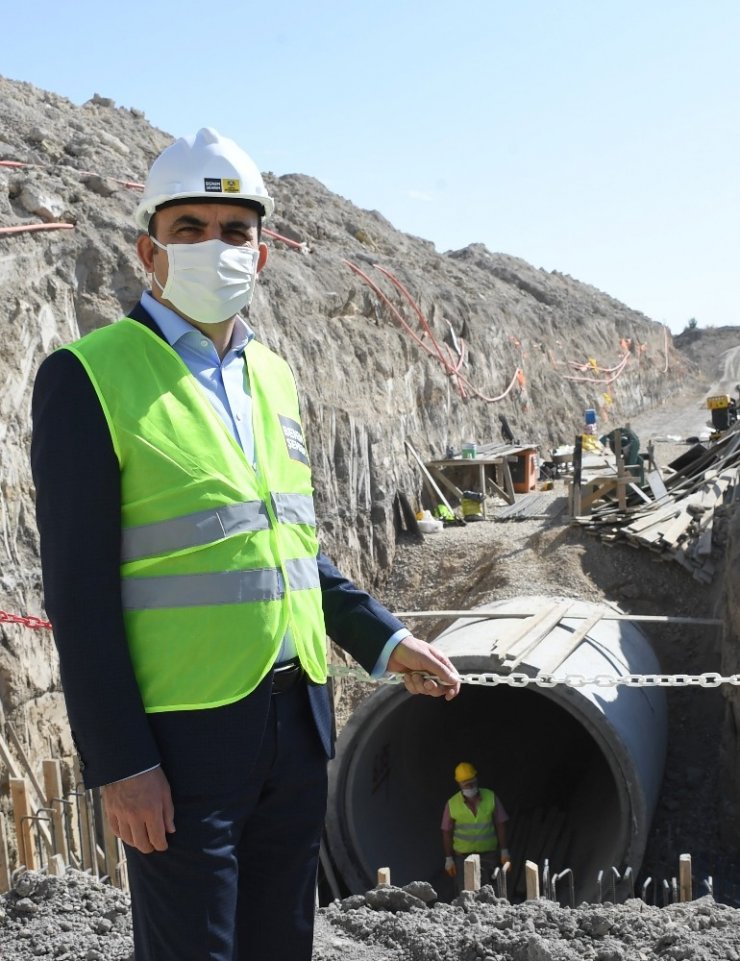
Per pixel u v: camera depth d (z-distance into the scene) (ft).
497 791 45.88
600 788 43.98
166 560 7.68
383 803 39.24
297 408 9.23
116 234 49.96
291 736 8.22
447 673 9.37
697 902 16.16
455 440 82.17
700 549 56.95
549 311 134.10
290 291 65.67
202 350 8.36
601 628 43.73
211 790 7.63
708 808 42.16
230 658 7.72
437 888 38.58
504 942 14.03
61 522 7.40
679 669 51.06
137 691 7.48
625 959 13.52
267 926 8.37
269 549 8.04
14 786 21.45
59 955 13.44
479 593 58.08
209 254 8.18
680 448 107.96
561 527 62.08
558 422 109.81
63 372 7.63
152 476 7.66
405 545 64.80
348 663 52.60
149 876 7.68
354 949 14.53
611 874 33.63
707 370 205.87
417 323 82.69
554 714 50.34
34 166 52.34
